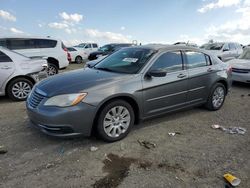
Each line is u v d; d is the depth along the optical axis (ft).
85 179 9.42
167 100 14.61
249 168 10.33
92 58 64.59
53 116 11.15
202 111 18.16
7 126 14.65
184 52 15.93
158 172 9.96
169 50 15.12
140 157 11.14
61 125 11.23
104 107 12.05
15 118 16.16
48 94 11.76
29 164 10.44
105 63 15.88
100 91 11.84
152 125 15.10
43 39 36.17
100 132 12.16
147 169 10.17
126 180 9.38
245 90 26.53
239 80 27.61
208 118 16.63
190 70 15.89
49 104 11.48
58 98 11.43
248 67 27.04
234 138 13.37
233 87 28.12
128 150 11.81
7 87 20.70
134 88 12.87
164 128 14.67
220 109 18.84
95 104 11.64
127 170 10.07
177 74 14.99
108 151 11.67
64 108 11.23
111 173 9.84
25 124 14.98
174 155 11.37
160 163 10.64
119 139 12.80
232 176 9.52
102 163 10.59
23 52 34.35
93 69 15.20
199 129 14.62
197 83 16.28
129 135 13.55
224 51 48.73
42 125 11.64
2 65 20.22
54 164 10.46
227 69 18.76
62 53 37.50
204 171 10.07
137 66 13.92
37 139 12.84
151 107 13.89
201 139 13.20
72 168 10.17
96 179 9.43
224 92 18.80
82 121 11.50
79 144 12.33
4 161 10.66
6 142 12.46
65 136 11.45
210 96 17.65
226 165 10.53
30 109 12.28
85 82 12.24
